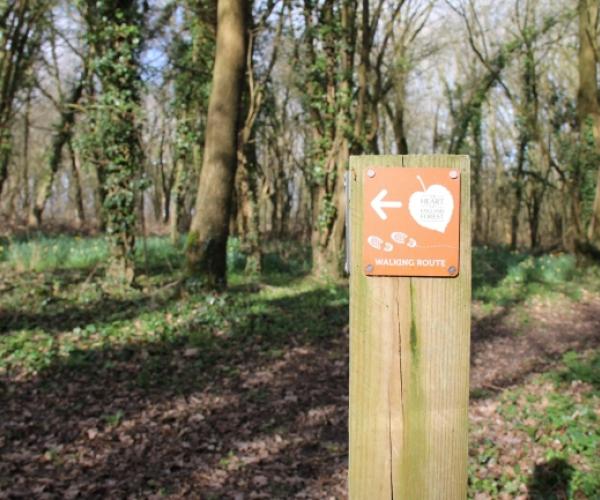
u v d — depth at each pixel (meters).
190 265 10.18
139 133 10.83
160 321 8.45
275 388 6.60
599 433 4.95
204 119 19.19
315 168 13.91
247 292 11.21
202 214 10.23
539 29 21.17
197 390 6.41
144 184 10.81
